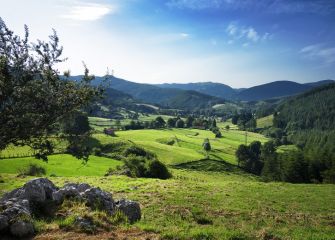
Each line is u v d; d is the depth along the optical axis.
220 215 30.88
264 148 185.38
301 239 18.22
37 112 15.42
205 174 134.12
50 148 16.23
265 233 17.89
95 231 16.52
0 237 15.23
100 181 53.00
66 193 21.38
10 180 53.31
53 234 15.98
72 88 16.25
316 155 122.56
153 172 82.50
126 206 21.70
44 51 15.97
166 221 26.06
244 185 52.19
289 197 43.06
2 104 14.89
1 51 15.40
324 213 34.91
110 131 173.38
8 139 15.13
